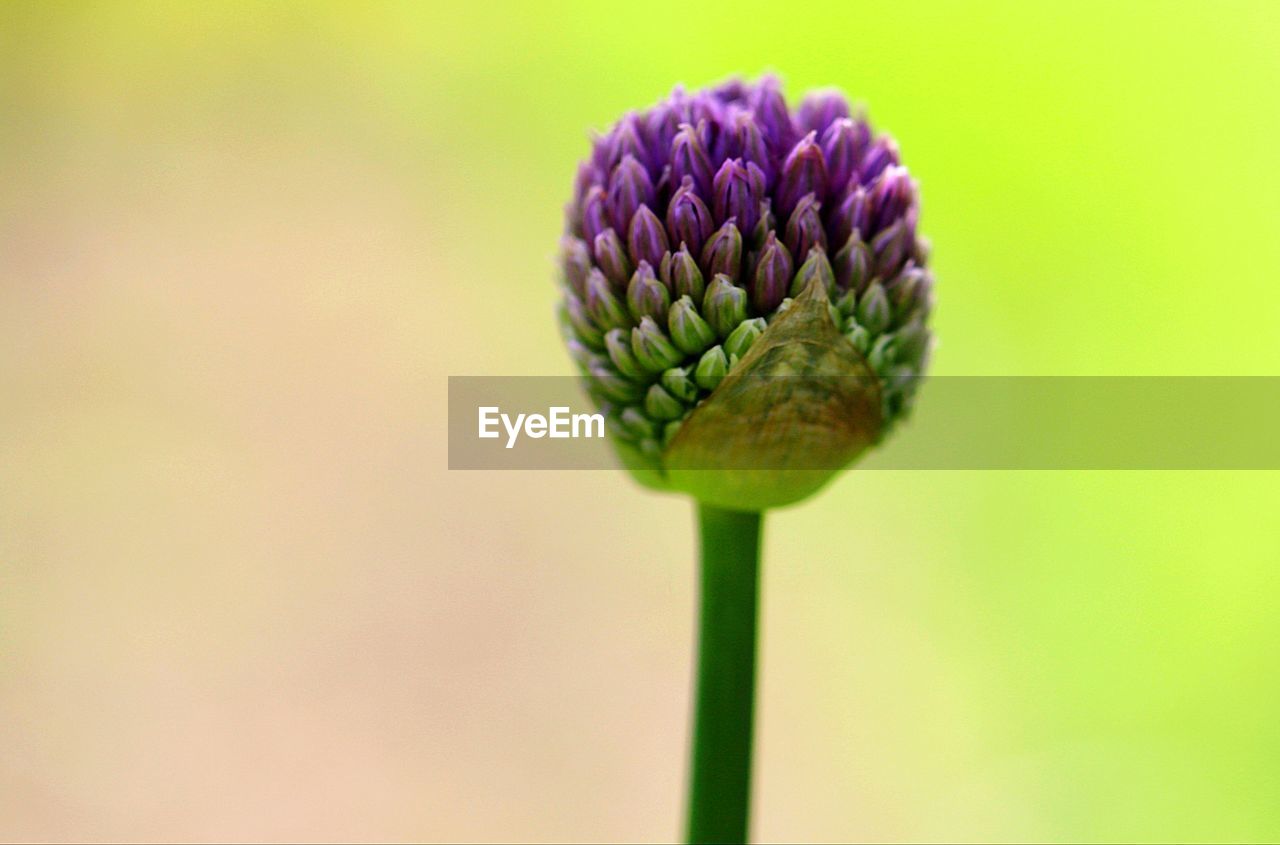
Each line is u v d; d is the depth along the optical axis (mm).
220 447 915
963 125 846
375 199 969
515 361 932
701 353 455
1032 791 754
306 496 906
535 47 935
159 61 1000
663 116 459
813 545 849
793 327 449
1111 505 806
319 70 986
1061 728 776
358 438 923
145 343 942
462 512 904
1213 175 826
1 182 981
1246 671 749
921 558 830
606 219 459
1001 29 835
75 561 876
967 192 850
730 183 450
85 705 825
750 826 471
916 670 814
